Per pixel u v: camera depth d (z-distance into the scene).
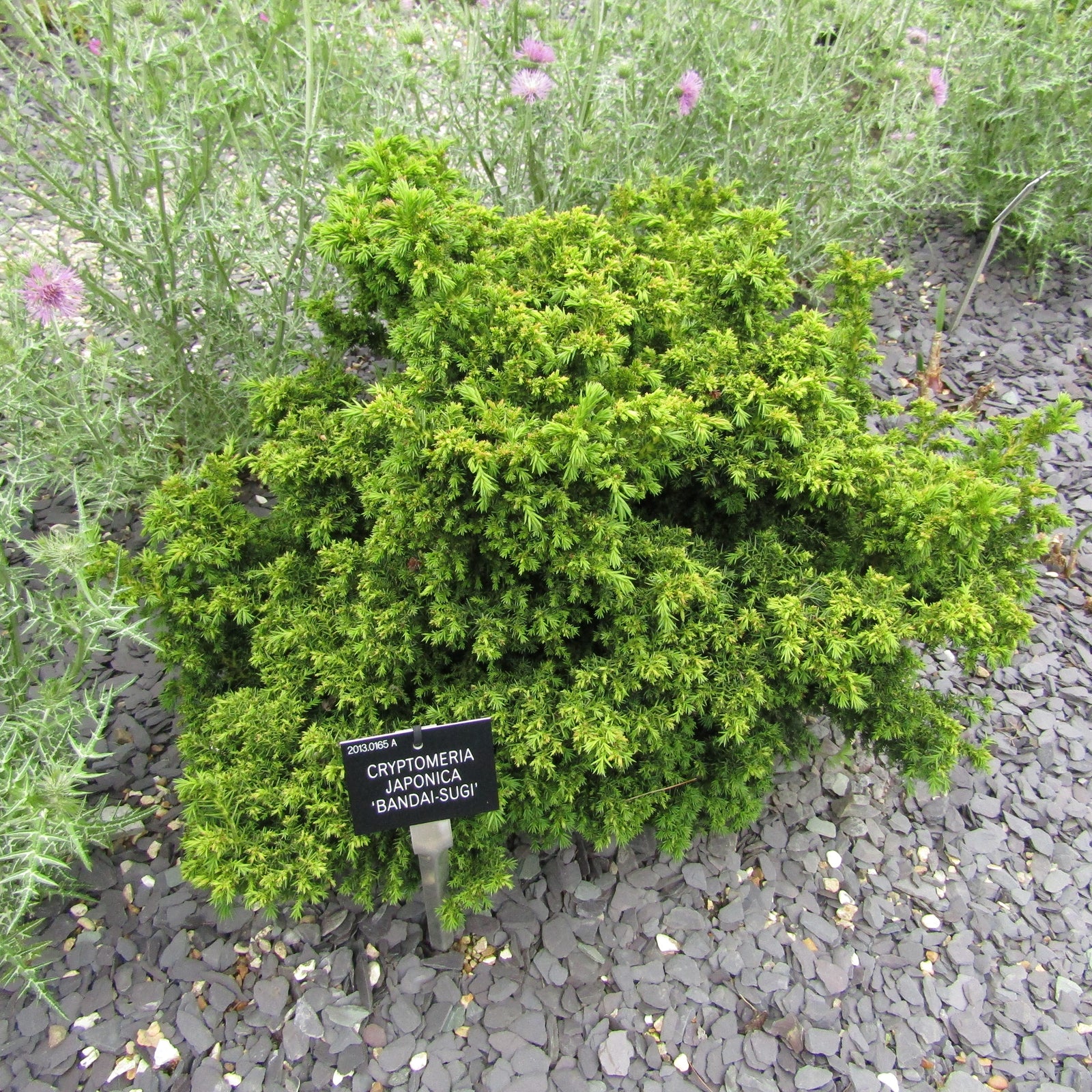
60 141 2.49
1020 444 2.13
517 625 1.75
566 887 2.02
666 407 1.71
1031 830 2.24
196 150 2.59
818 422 1.95
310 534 1.99
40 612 2.10
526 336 1.77
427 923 1.91
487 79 3.41
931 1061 1.80
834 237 3.65
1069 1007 1.91
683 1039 1.81
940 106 3.43
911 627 1.78
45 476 2.32
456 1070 1.75
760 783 1.99
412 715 1.84
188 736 1.87
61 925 1.94
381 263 1.87
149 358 2.74
